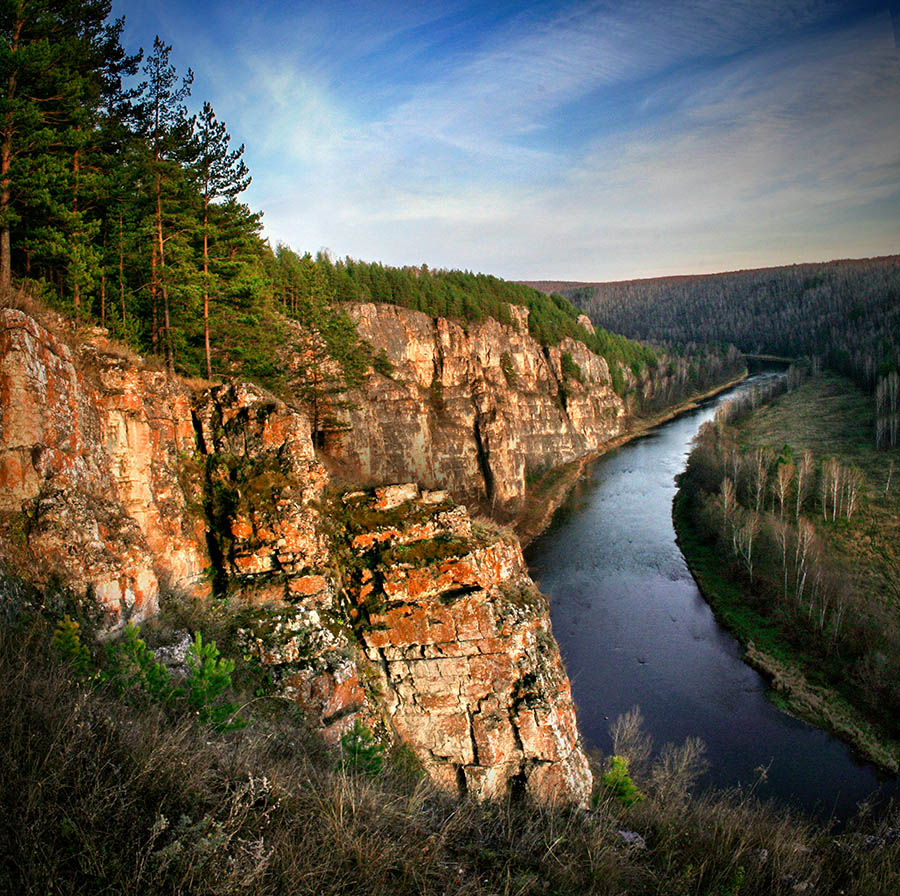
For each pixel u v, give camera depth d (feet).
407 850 19.60
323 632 52.60
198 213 78.13
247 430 61.21
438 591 58.75
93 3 62.54
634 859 24.22
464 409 286.46
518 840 24.45
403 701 56.13
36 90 56.44
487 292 391.86
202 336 85.25
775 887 22.11
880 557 178.40
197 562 54.65
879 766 98.22
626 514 245.24
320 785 22.80
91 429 45.39
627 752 92.73
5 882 12.94
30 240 58.54
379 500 63.46
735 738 105.60
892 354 382.63
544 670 59.72
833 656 134.31
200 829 16.20
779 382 466.70
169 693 25.08
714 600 163.22
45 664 23.84
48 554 35.60
